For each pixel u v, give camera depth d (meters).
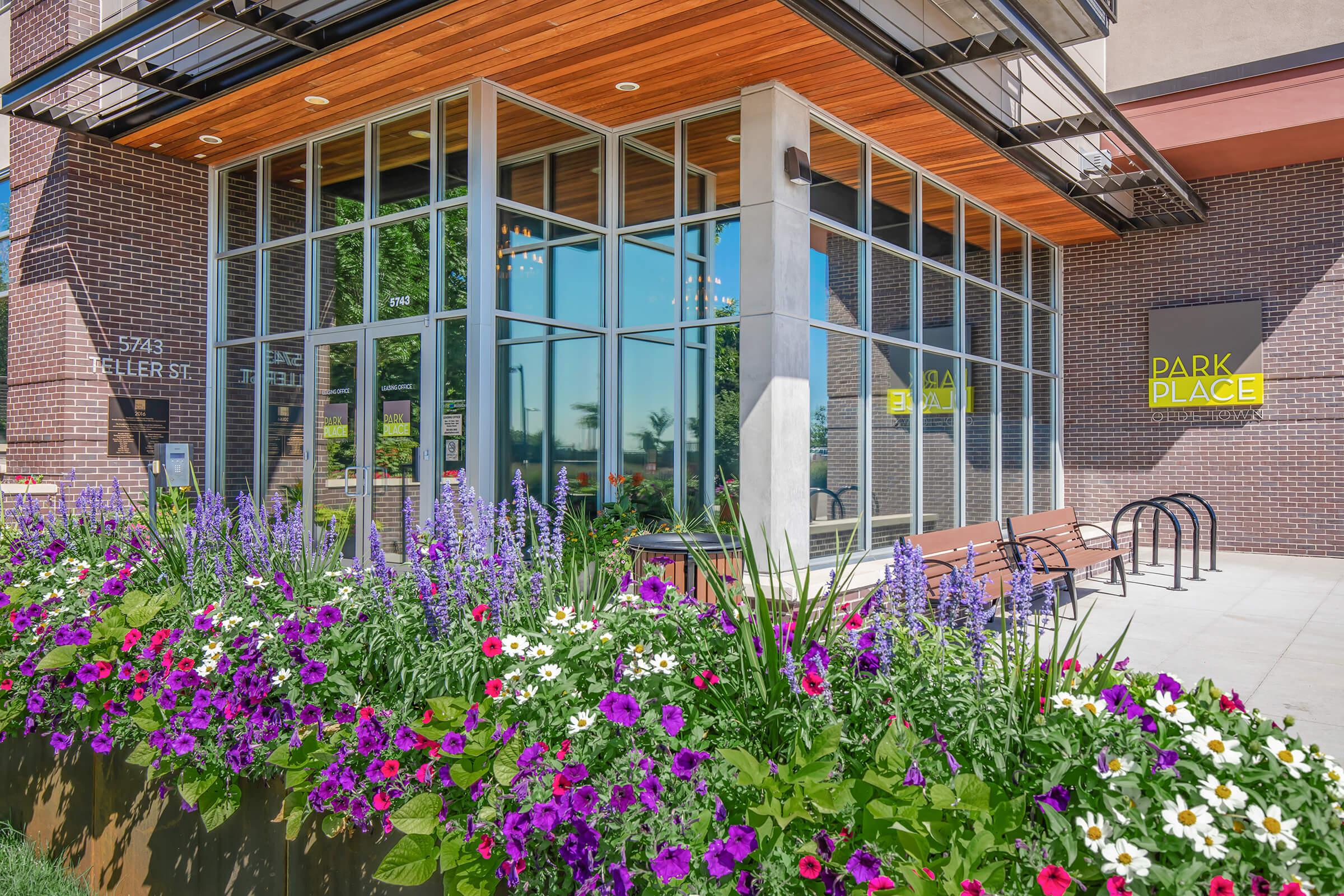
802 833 2.10
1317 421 12.26
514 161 7.66
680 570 5.53
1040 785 2.08
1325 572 10.80
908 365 9.44
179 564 4.11
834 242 8.26
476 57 6.89
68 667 3.49
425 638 3.00
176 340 9.78
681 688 2.55
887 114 8.06
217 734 2.95
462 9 6.04
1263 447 12.61
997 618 3.63
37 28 10.35
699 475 7.83
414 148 8.00
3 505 7.64
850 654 2.64
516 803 2.30
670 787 2.23
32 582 4.60
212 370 9.98
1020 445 12.43
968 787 1.98
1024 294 12.59
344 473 8.44
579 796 2.13
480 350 7.36
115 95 8.77
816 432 7.96
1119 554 9.38
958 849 1.88
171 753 2.95
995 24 6.41
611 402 8.41
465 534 3.14
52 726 3.61
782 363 7.30
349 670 3.02
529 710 2.55
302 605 3.49
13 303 9.73
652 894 2.03
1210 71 12.20
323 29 6.62
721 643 2.67
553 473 7.93
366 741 2.57
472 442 7.35
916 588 2.73
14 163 9.77
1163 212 12.45
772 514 7.14
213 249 10.00
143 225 9.54
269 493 9.29
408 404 7.91
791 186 7.46
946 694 2.45
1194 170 12.77
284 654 3.04
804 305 7.58
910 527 9.35
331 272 8.73
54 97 8.41
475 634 2.85
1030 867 1.90
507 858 2.20
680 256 8.04
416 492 7.81
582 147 8.26
